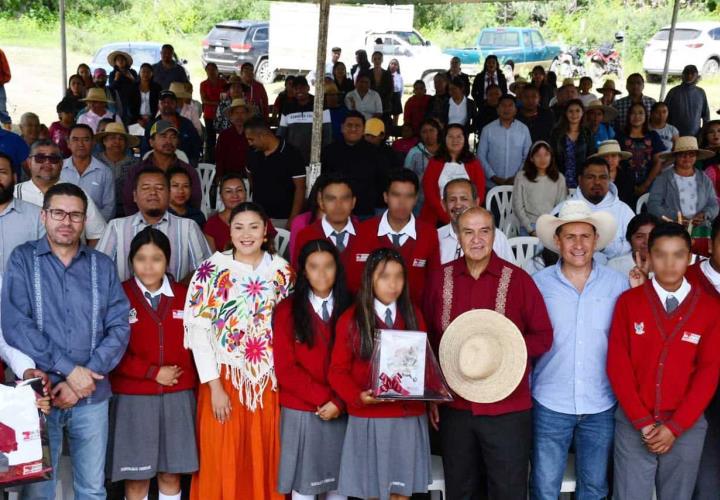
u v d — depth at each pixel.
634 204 8.44
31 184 5.21
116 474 3.87
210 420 3.88
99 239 4.77
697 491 4.06
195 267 4.56
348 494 3.74
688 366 3.72
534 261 5.43
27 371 3.52
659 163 8.33
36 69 22.70
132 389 3.87
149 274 3.86
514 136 8.60
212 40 23.08
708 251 4.86
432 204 6.68
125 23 28.50
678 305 3.73
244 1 30.17
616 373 3.76
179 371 3.90
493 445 3.76
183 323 3.90
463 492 3.86
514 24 31.00
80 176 6.11
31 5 27.73
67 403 3.56
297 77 11.81
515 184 7.04
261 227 3.82
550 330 3.81
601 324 3.88
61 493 4.20
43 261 3.66
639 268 3.98
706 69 23.14
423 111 12.40
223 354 3.83
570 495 4.43
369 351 3.68
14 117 17.14
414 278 4.57
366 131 7.36
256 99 12.77
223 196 5.27
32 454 3.37
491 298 3.83
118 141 6.80
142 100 12.57
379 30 21.88
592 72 23.89
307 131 10.05
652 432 3.70
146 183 4.40
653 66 23.50
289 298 3.87
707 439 4.01
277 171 6.48
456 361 3.74
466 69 22.91
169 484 4.02
